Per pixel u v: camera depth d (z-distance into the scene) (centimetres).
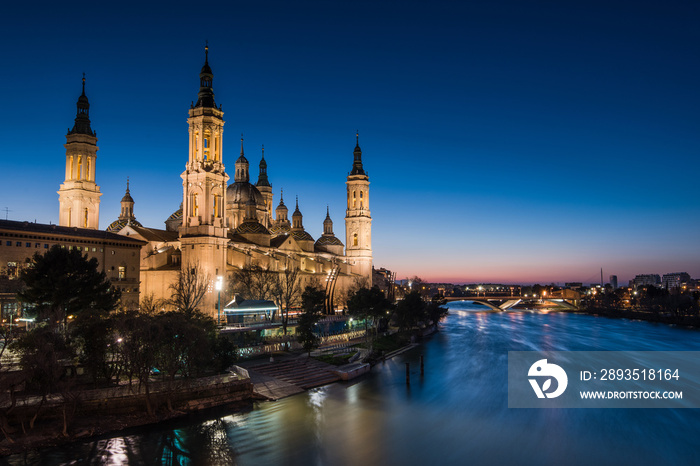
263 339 9538
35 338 5356
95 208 13762
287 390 7388
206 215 12850
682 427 6200
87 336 5894
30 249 9756
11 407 5053
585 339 15088
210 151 13450
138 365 5744
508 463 5025
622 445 5562
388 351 11431
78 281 7100
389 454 5188
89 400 5697
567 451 5359
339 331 12556
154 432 5541
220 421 5981
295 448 5266
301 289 15712
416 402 7094
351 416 6388
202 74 13650
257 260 15462
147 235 13688
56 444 5075
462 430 5953
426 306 17775
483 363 10281
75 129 13625
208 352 6488
